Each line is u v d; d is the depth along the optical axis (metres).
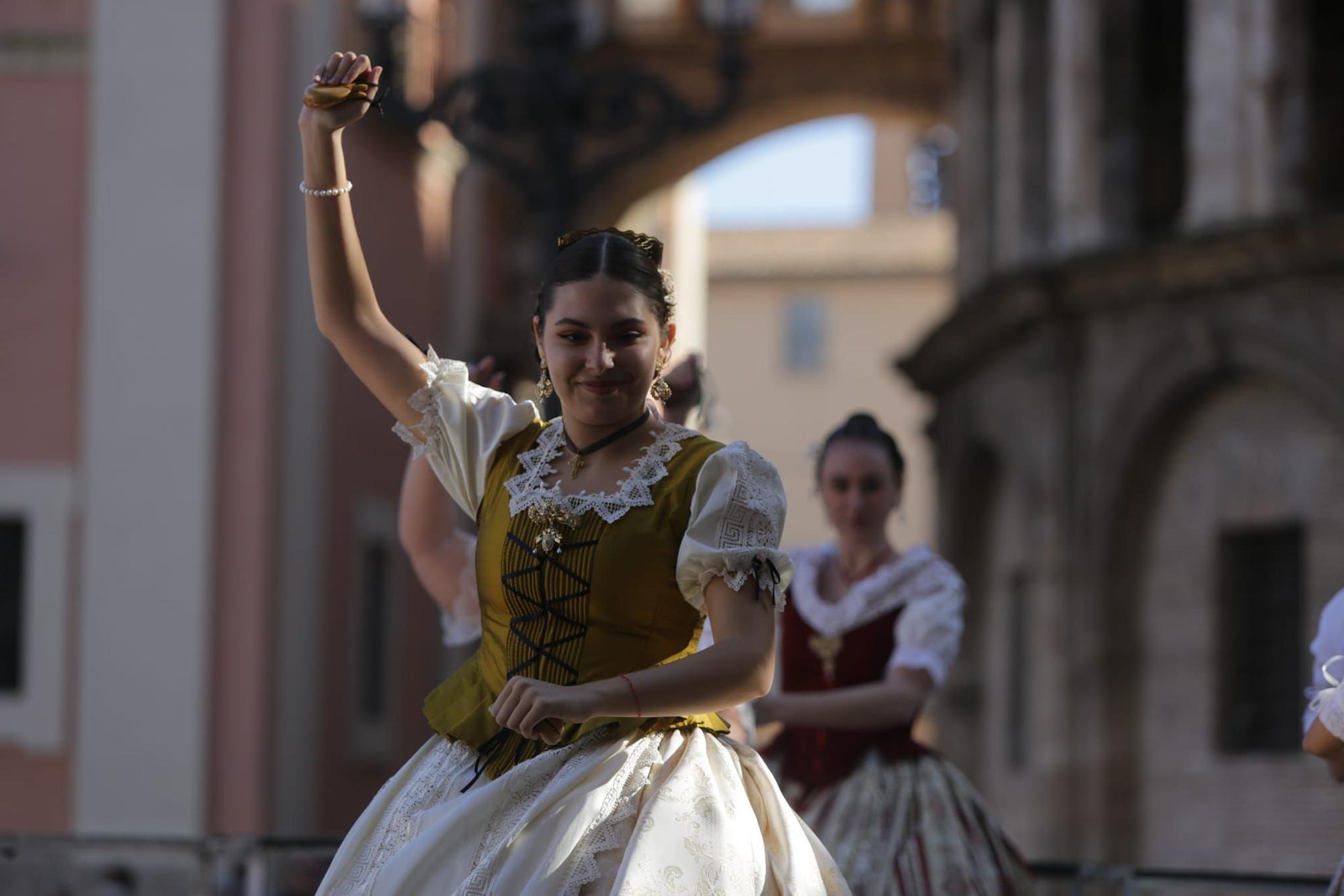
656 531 7.75
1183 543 41.41
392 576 43.50
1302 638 39.25
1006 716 46.69
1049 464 43.00
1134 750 41.84
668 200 70.00
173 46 38.50
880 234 107.44
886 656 12.90
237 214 38.31
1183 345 40.44
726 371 108.06
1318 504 38.78
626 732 7.70
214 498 37.56
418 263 45.81
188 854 16.12
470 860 7.51
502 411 8.34
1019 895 12.60
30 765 37.31
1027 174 47.66
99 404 37.91
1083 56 44.56
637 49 57.09
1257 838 39.12
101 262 38.22
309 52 39.34
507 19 53.22
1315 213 37.53
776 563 7.65
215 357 37.78
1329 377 37.88
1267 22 40.50
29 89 38.81
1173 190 48.62
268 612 37.44
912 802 12.61
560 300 7.86
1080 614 42.31
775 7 57.47
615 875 7.38
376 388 8.45
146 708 37.03
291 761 38.00
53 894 16.23
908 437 106.44
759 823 7.88
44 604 37.53
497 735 7.88
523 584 7.87
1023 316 43.28
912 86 57.09
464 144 37.16
